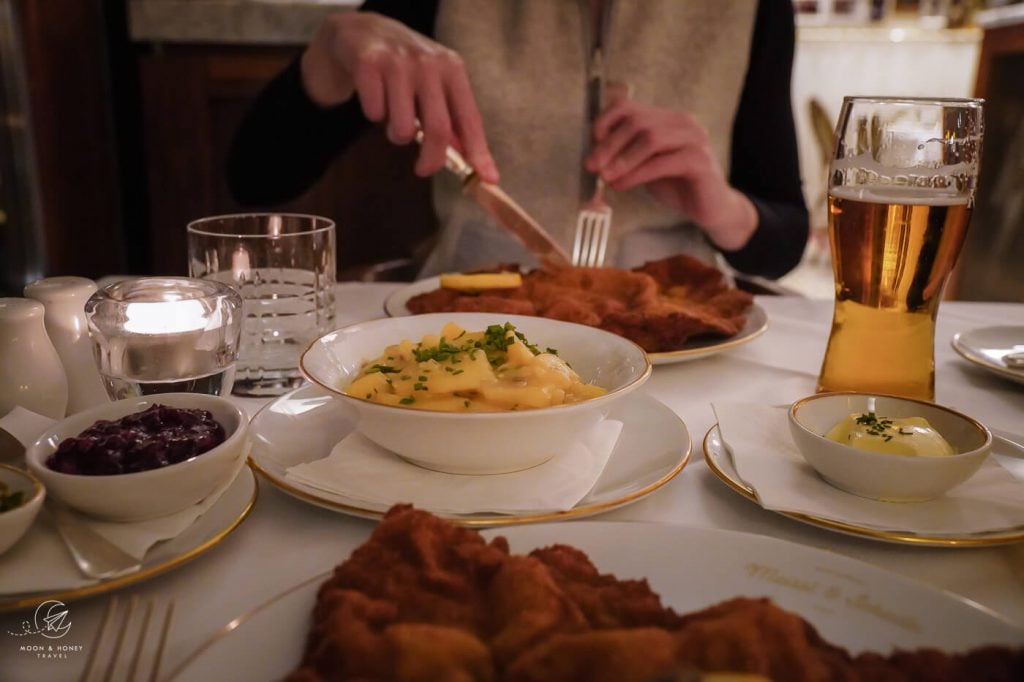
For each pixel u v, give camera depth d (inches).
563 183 77.0
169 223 117.1
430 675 16.1
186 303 32.0
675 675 14.3
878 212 33.6
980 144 33.9
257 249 38.9
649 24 75.8
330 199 114.4
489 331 32.0
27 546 23.1
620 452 30.9
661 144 61.3
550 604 18.2
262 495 28.5
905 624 19.0
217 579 23.4
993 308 55.3
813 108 187.8
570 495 26.2
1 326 30.1
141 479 23.3
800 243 74.7
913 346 35.8
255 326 39.6
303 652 18.2
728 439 30.9
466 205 76.4
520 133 76.3
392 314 46.4
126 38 117.4
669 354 41.3
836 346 37.4
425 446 27.0
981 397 38.9
